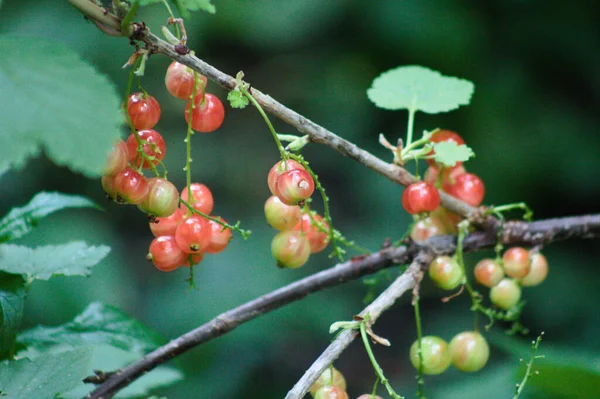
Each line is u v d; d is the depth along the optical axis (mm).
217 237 2021
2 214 7066
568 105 7141
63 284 5285
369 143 7734
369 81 7922
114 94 1192
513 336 6555
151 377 2494
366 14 7602
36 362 1818
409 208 2227
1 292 1925
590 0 7172
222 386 6527
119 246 7328
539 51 7195
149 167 1898
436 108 2674
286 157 1848
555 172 6973
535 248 2527
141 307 6801
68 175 7352
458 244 2346
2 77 1146
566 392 2320
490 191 7016
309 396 3143
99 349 2654
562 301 6645
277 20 8000
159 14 6652
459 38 7168
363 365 7219
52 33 6840
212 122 1964
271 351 6891
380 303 1967
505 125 7078
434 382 6285
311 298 6922
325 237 2328
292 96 8352
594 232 2523
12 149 1088
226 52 8547
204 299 6723
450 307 7117
